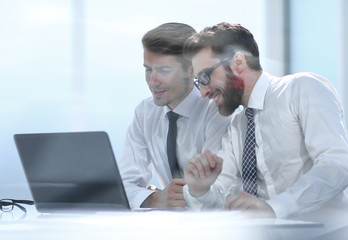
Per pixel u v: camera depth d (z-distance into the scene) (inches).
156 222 39.9
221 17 84.5
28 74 81.0
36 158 46.2
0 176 69.6
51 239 36.8
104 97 77.7
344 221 44.1
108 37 78.7
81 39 81.0
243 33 55.3
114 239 36.2
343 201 48.6
